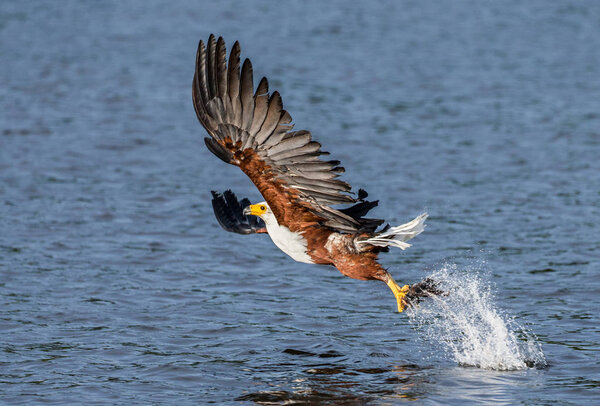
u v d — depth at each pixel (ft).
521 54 123.75
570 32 140.56
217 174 69.21
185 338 36.76
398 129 84.64
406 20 152.66
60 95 96.94
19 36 133.18
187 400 29.89
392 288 28.78
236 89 24.97
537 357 34.04
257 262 49.03
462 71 112.98
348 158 73.97
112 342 36.09
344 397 29.99
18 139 77.46
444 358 34.19
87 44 128.36
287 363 33.76
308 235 28.76
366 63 117.70
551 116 89.25
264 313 40.40
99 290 43.19
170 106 94.07
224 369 33.04
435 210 59.16
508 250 50.34
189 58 120.16
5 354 34.45
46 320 38.70
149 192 63.21
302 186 27.20
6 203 58.85
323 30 142.20
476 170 69.92
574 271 46.14
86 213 57.31
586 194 62.49
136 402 29.73
